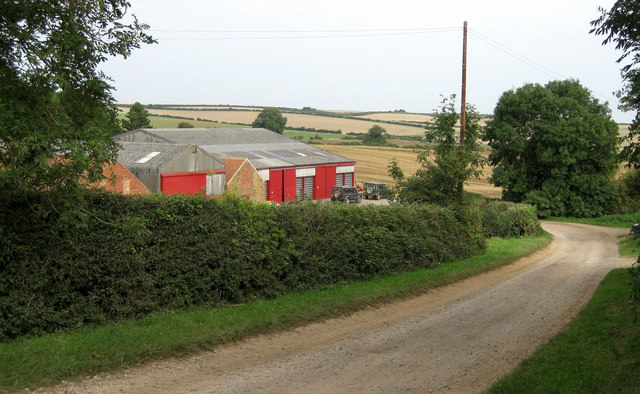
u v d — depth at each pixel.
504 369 9.92
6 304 9.23
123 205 11.27
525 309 15.52
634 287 8.89
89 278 10.47
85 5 9.38
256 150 64.38
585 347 10.45
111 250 10.84
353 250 16.95
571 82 61.75
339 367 9.73
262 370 9.32
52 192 9.33
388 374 9.46
